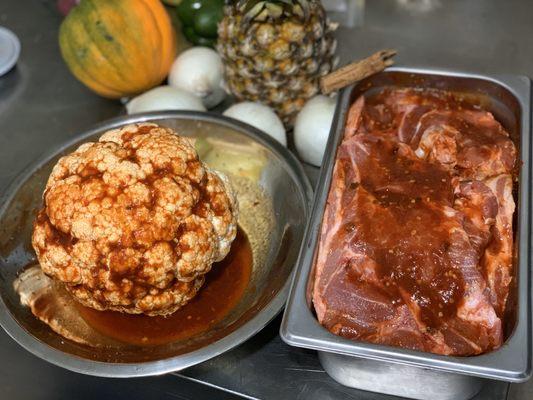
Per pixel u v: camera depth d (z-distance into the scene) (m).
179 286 0.62
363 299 0.57
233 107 0.79
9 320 0.60
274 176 0.73
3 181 0.84
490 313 0.56
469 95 0.73
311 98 0.80
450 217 0.61
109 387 0.67
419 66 0.73
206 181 0.64
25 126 0.91
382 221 0.61
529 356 0.50
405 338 0.55
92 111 0.92
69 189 0.60
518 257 0.56
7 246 0.67
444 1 1.02
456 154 0.68
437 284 0.58
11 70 0.99
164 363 0.56
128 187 0.60
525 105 0.69
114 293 0.60
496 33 0.96
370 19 1.00
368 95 0.75
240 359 0.64
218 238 0.64
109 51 0.80
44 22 1.06
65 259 0.61
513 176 0.66
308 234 0.59
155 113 0.76
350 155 0.67
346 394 0.61
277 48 0.72
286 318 0.54
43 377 0.68
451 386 0.56
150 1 0.81
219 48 0.78
